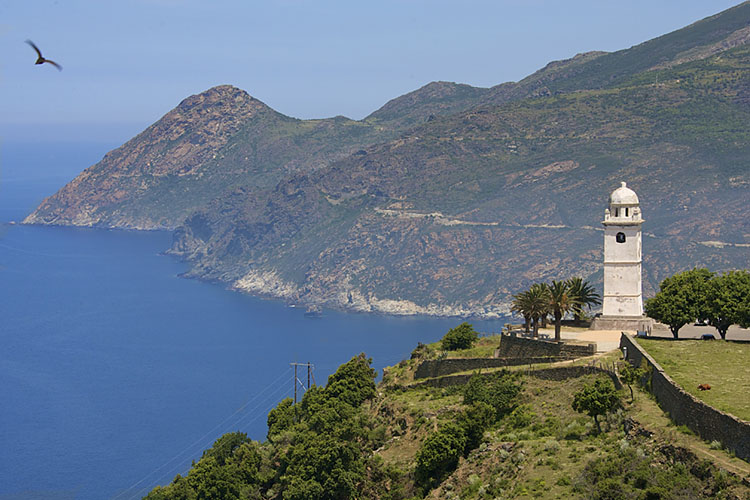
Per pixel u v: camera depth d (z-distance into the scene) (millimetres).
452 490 122688
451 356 166750
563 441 118250
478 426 131875
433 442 130875
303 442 153750
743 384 109750
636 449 105812
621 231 161000
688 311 147875
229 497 155250
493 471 119625
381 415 160750
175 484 170500
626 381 123562
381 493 136875
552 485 106938
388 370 183625
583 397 121188
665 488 94438
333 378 183500
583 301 160125
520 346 155875
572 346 144875
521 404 136375
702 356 127750
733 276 150375
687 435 102188
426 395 158000
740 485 89188
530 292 156500
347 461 143250
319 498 140000
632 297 161500
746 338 146250
